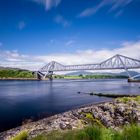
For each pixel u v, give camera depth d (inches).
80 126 621.3
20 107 1520.7
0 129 847.1
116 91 3105.3
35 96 2420.0
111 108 757.9
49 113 1248.8
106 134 288.5
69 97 2269.9
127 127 313.7
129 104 807.7
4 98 2203.5
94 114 725.9
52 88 4001.0
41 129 580.4
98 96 2370.8
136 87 4153.5
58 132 354.0
